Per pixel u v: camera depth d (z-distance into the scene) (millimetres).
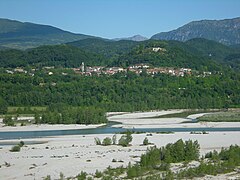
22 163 117500
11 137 187750
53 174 102250
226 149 128625
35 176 100312
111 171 103250
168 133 193500
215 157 120750
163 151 118812
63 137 184500
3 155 133000
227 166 108312
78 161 119188
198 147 126688
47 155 131625
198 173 100312
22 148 149000
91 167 110312
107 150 141125
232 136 181750
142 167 106312
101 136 185500
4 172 105312
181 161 118312
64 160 121062
